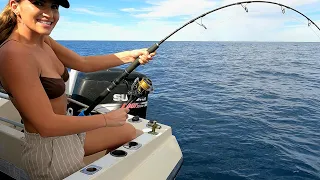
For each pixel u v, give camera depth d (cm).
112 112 150
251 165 381
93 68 206
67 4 135
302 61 2970
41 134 127
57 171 147
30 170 150
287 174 361
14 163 182
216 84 1210
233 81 1331
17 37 132
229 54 4059
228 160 392
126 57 213
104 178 143
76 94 318
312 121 629
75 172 143
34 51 134
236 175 350
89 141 181
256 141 474
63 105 151
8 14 133
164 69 1780
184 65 2125
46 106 125
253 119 621
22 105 122
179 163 204
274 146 454
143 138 188
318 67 2270
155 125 203
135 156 167
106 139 187
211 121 587
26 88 121
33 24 128
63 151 149
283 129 558
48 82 137
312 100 890
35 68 128
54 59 156
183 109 684
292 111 720
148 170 172
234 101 830
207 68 1945
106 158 157
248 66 2217
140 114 338
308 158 415
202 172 354
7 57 122
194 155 404
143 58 203
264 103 816
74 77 318
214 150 425
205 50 5284
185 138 473
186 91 986
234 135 500
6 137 184
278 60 3061
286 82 1354
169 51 4597
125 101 322
